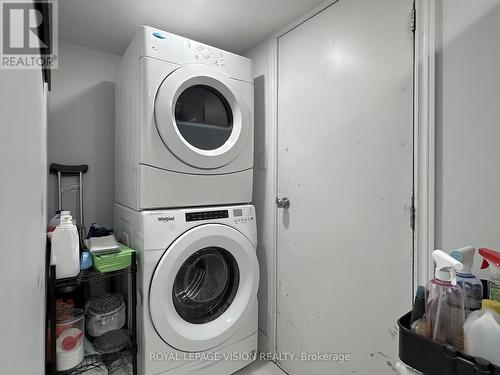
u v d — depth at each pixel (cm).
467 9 84
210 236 132
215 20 143
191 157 129
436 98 91
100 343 120
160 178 124
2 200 21
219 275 150
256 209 175
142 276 119
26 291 34
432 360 59
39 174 61
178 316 127
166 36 124
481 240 82
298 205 145
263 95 167
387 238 106
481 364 51
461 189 86
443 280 64
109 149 174
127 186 140
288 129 150
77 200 164
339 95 123
